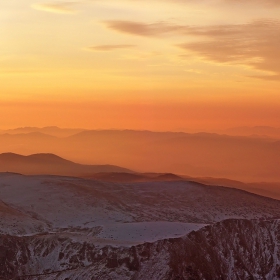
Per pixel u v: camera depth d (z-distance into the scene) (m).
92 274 149.62
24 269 157.12
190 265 154.25
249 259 168.88
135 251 153.75
